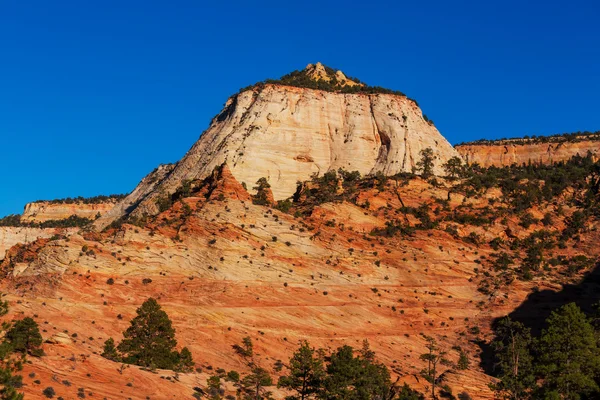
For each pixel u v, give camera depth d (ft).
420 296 403.54
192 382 278.46
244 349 339.57
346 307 385.70
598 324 337.72
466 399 313.53
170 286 380.37
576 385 263.70
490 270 428.15
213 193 436.35
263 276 390.42
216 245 396.57
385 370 314.14
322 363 326.65
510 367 314.76
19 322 242.78
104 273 377.50
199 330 350.02
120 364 267.80
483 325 388.57
